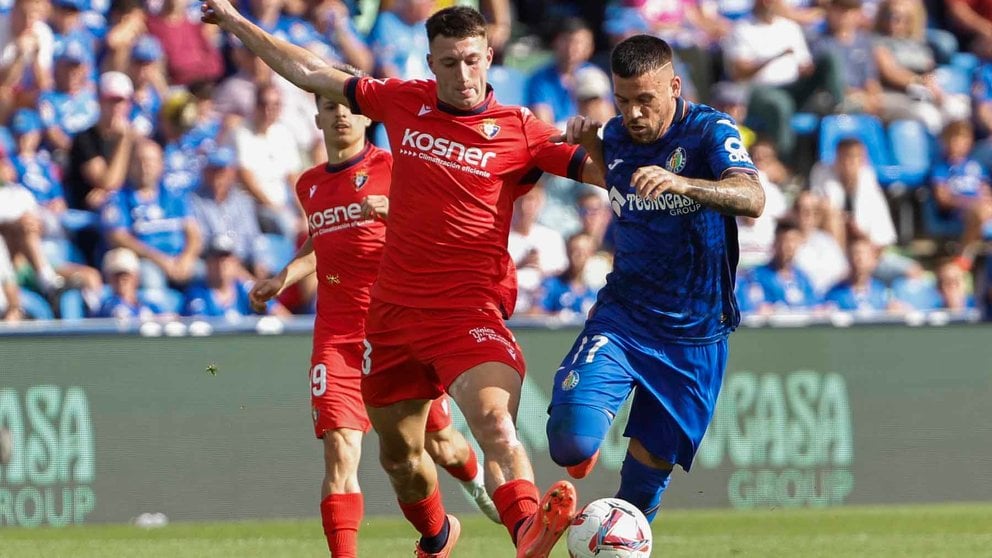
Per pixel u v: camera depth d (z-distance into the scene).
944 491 38.78
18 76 44.03
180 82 46.03
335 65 22.59
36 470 33.53
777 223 46.69
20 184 42.72
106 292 41.69
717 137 18.69
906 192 51.06
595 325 19.95
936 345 38.94
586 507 18.66
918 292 47.75
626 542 18.19
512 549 28.02
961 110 53.19
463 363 19.53
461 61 19.50
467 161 19.86
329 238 23.94
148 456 34.28
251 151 44.38
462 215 19.88
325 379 23.25
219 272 41.97
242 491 34.75
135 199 42.91
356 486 22.95
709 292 19.73
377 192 23.98
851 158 48.91
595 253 44.84
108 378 34.16
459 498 36.31
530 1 52.41
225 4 21.47
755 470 37.84
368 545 29.08
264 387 35.12
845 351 38.53
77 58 44.75
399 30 48.97
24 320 40.91
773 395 38.03
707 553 27.11
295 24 47.72
